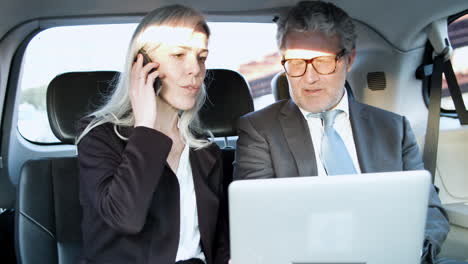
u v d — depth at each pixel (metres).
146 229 1.41
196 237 1.55
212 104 2.05
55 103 1.84
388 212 1.00
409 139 1.75
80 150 1.45
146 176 1.27
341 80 1.65
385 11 2.26
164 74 1.44
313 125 1.72
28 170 1.76
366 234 1.01
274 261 1.02
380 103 2.55
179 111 1.68
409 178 0.99
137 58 1.45
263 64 2.69
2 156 2.35
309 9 1.59
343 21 1.61
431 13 2.21
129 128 1.49
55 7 2.12
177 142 1.60
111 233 1.40
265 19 2.38
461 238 1.85
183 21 1.43
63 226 1.77
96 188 1.35
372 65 2.52
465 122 2.29
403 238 1.03
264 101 2.74
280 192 0.97
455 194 2.12
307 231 1.00
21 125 2.52
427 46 2.47
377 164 1.65
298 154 1.65
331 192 0.97
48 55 2.44
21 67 2.38
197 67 1.45
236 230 1.00
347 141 1.71
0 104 2.33
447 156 2.17
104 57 2.47
